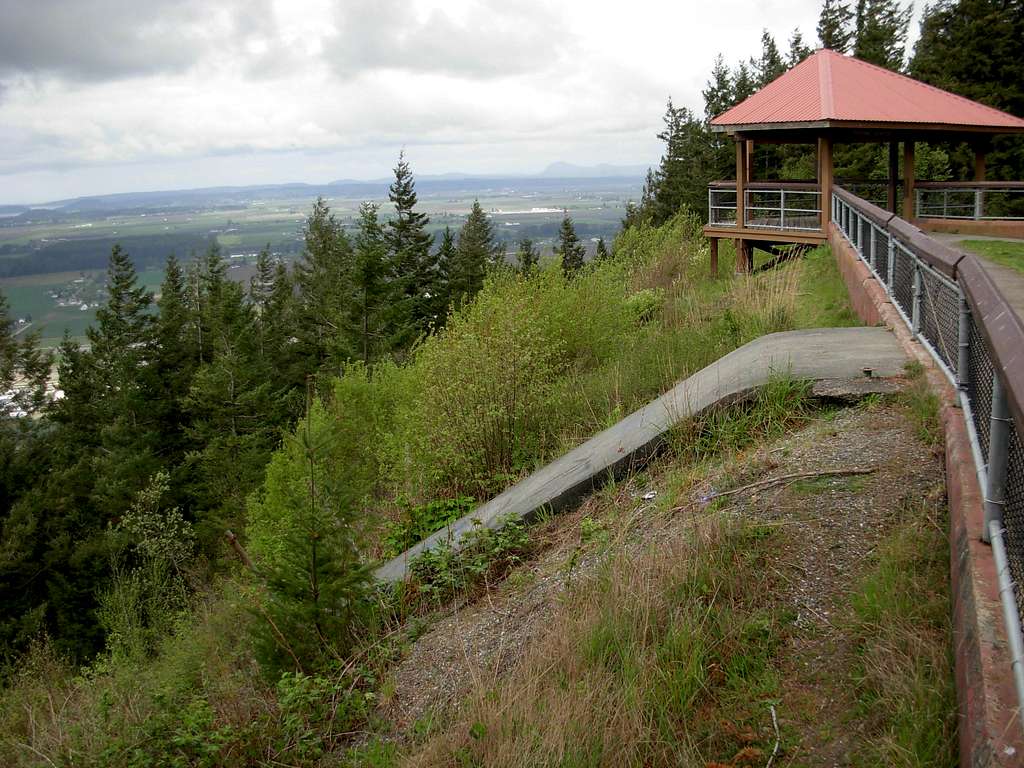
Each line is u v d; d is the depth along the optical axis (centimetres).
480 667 488
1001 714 235
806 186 1683
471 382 930
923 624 338
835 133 1636
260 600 648
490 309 1077
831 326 951
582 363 1188
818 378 630
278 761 477
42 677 1555
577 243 5669
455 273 5503
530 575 595
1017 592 267
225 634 865
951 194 2139
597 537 584
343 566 583
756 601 406
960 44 3350
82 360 5097
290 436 701
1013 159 3244
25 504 3728
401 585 660
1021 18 3225
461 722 424
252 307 5806
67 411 4897
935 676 309
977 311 351
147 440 4334
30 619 3152
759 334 976
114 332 5159
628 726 360
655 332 1221
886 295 831
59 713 745
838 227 1427
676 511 548
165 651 1090
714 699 365
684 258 2016
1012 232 1630
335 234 7375
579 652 425
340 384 1392
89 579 3338
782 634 380
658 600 428
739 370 721
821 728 325
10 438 4434
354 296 4019
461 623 575
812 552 424
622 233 2327
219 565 1942
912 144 1819
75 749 554
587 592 485
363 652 572
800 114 1634
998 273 1019
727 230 1844
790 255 1747
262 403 4122
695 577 432
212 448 3606
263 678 584
